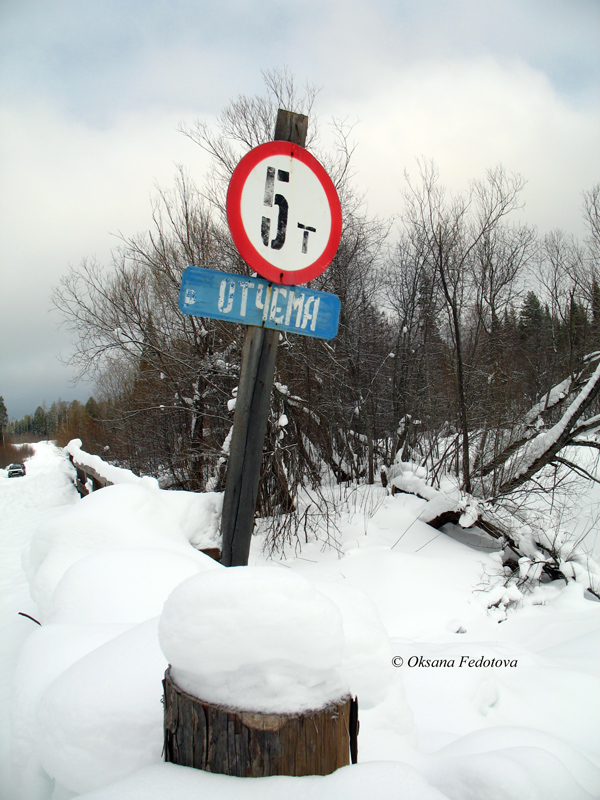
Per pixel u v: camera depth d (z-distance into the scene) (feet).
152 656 5.25
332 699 4.28
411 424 33.55
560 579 19.26
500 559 19.72
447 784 5.10
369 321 37.78
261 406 9.86
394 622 14.56
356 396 32.96
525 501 22.16
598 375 20.24
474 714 8.70
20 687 6.08
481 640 14.28
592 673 10.98
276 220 9.07
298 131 9.75
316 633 4.20
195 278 8.92
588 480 26.09
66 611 8.05
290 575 4.51
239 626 4.09
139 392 43.80
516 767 4.92
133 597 8.11
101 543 10.86
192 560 9.52
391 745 5.60
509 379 27.58
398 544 20.04
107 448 58.70
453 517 21.34
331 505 23.30
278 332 9.71
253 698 4.10
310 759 4.06
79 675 5.18
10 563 21.57
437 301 34.55
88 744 4.69
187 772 4.03
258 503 21.01
